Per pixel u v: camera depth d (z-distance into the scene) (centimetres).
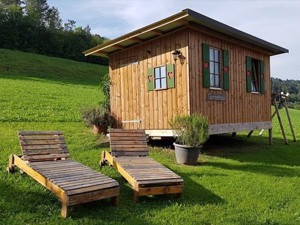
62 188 524
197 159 900
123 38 1097
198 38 1020
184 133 895
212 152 1103
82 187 535
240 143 1345
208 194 670
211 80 1082
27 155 666
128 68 1196
